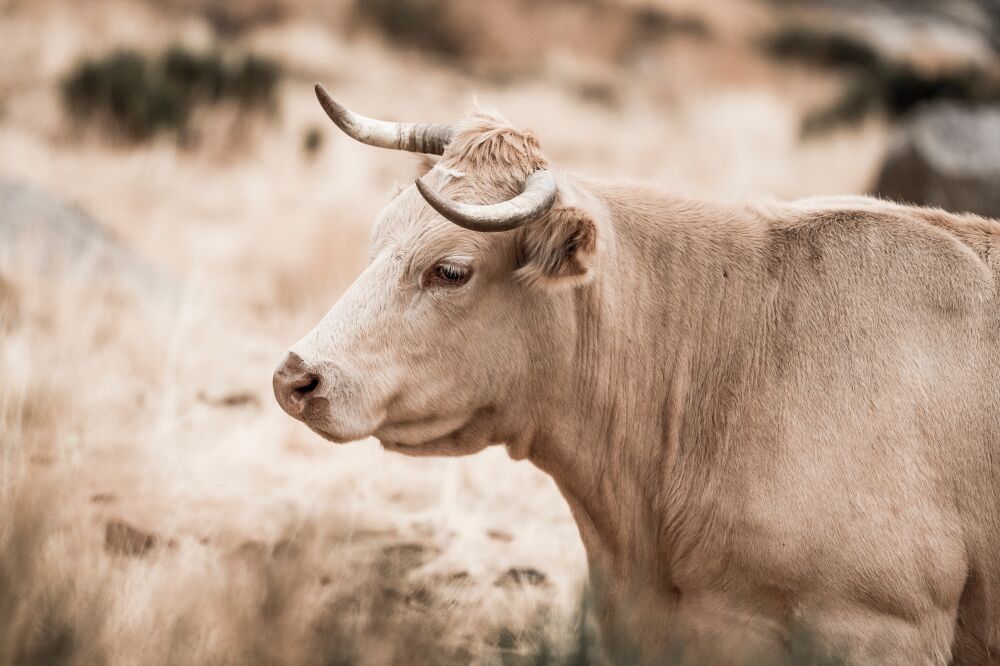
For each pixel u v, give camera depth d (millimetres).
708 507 6152
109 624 6121
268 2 39594
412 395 6051
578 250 5762
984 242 6371
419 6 42344
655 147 29953
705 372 6336
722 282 6391
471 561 8016
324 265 15211
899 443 5855
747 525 5957
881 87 39812
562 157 27766
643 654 6059
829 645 5723
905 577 5762
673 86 43125
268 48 34562
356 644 5832
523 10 46875
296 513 8062
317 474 9055
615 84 41125
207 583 6699
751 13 57500
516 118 31453
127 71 24516
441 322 6023
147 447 9203
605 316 6293
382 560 6848
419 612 6781
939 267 6168
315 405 5871
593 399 6367
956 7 67938
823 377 6020
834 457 5859
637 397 6406
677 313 6395
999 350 6012
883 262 6215
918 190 19000
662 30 49781
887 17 63906
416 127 6461
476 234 5977
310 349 5898
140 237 16312
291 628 5895
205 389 10812
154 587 6762
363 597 6391
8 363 10016
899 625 5785
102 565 6922
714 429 6230
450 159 6133
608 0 50312
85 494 8188
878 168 20047
